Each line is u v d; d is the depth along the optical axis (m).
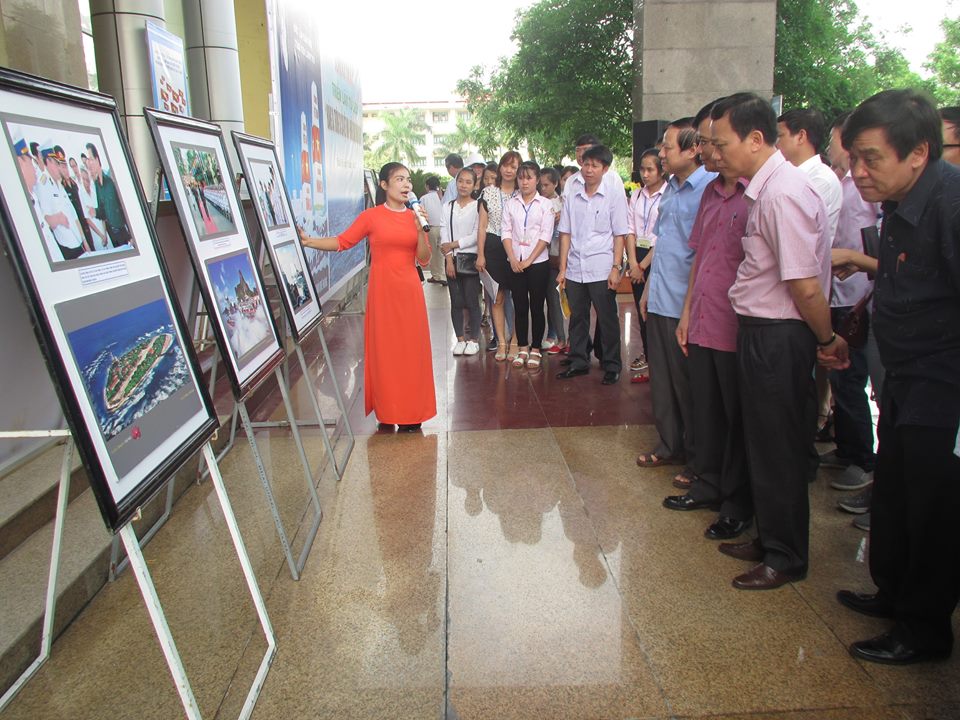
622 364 6.16
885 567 2.56
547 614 2.70
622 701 2.24
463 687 2.32
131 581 2.97
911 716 2.15
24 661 2.43
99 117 2.10
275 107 4.92
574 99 20.86
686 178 3.60
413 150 62.53
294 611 2.75
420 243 4.66
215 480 2.40
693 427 3.67
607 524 3.38
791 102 18.83
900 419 2.26
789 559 2.84
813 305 2.58
